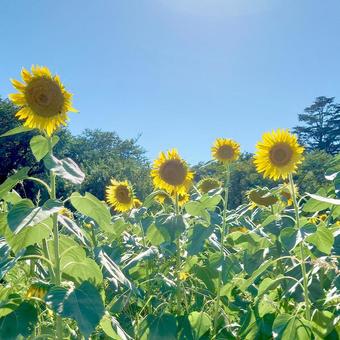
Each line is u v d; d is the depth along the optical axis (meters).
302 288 1.56
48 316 1.47
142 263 1.91
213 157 1.95
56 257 1.23
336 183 1.51
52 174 1.23
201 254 2.02
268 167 1.65
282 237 1.38
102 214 1.25
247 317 1.56
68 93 1.25
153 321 1.48
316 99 33.09
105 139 23.89
